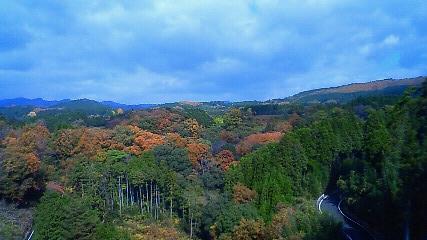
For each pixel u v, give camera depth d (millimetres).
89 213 62000
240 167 86438
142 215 84375
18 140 92688
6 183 74938
